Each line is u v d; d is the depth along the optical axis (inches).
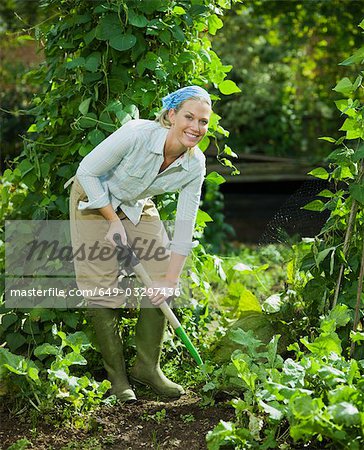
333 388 206.1
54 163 275.6
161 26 249.3
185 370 276.2
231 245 549.0
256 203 767.1
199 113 219.1
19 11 642.8
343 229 248.8
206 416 237.1
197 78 272.5
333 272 249.6
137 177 231.1
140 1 249.9
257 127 783.7
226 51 778.2
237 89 277.0
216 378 241.8
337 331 245.4
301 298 266.5
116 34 248.2
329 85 681.0
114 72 258.4
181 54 260.1
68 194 271.3
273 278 407.5
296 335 263.3
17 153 609.3
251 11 656.4
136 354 267.0
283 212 287.6
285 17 631.8
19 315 264.5
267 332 263.6
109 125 253.8
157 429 229.6
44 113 275.3
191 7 259.4
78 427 229.9
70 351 261.7
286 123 786.8
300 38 653.9
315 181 288.2
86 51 265.3
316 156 761.6
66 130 273.4
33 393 239.8
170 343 276.4
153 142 225.5
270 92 791.7
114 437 224.8
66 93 267.3
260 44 775.7
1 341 268.8
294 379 206.2
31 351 262.7
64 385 239.6
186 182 237.3
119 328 266.4
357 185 235.3
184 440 221.9
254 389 214.4
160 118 227.3
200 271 283.1
